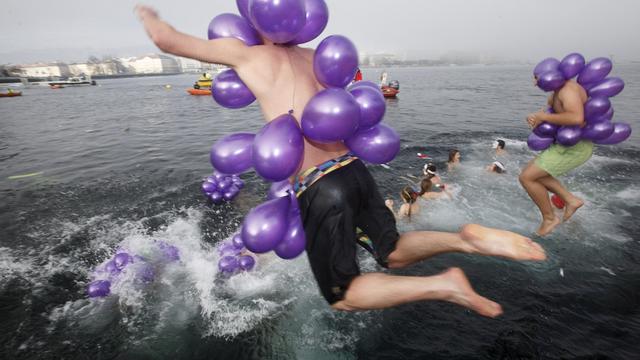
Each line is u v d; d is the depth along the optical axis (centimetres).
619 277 541
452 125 1738
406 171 1047
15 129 1967
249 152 281
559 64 501
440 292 181
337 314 496
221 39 223
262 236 268
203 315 504
